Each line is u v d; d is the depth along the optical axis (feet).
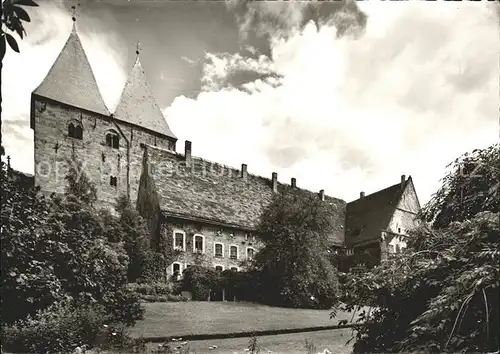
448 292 22.24
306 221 83.56
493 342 21.98
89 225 54.54
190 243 99.50
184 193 106.83
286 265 80.02
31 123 101.76
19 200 35.99
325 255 85.20
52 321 34.50
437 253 27.22
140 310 53.42
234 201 116.57
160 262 88.22
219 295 82.07
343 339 48.44
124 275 55.11
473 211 29.14
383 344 27.50
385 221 128.77
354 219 139.85
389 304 27.58
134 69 91.20
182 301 75.00
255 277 82.89
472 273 21.35
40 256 39.40
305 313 69.56
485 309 22.77
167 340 43.47
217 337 46.85
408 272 26.71
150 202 101.55
